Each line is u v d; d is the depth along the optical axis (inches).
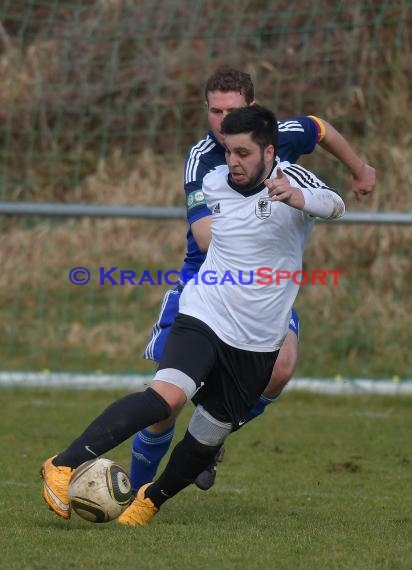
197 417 565.3
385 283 1584.6
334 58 1750.7
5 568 468.4
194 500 687.7
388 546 528.4
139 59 1916.8
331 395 1241.4
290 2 1787.6
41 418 1059.3
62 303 1636.3
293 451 902.4
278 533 559.2
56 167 1894.7
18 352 1476.4
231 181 546.0
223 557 494.0
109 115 1863.9
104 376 1280.8
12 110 1863.9
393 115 1728.6
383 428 1031.0
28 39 2012.8
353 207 1658.5
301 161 1707.7
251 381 557.0
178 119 1823.3
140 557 491.2
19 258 1732.3
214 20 1892.2
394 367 1401.3
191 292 560.1
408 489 738.2
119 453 874.1
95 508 532.7
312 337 1482.5
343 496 706.2
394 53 1729.8
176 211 1200.8
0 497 674.2
